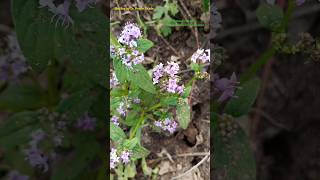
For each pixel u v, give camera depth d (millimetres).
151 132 242
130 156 240
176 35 239
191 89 242
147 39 239
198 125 242
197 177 240
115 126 242
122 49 241
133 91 242
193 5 238
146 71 240
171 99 241
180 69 240
